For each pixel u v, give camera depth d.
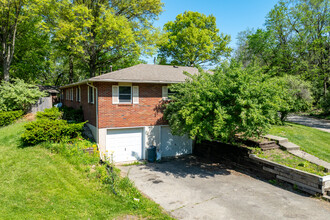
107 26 22.14
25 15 23.42
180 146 15.14
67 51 25.09
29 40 26.00
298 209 7.02
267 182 9.65
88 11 21.42
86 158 9.70
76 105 19.11
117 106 12.59
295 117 28.47
